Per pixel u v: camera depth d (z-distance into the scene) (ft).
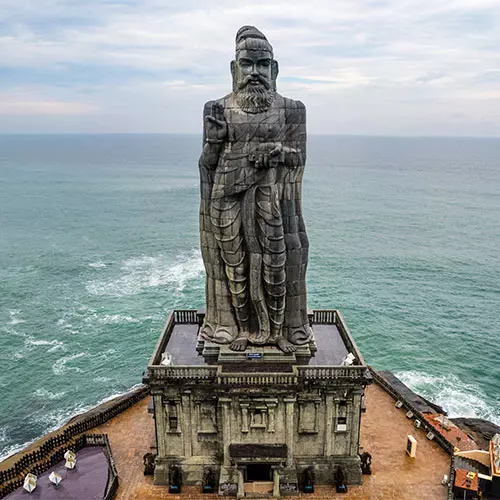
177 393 121.29
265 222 117.50
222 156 116.37
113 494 122.42
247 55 109.40
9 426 187.01
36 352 239.09
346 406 122.11
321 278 332.39
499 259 377.71
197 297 307.99
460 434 153.58
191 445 126.00
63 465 131.64
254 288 122.01
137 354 238.07
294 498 122.11
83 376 219.61
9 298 304.09
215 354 125.39
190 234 474.49
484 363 229.25
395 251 397.19
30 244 427.74
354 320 269.44
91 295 310.86
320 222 504.02
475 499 120.37
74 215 561.02
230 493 122.72
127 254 403.34
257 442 123.54
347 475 125.90
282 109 114.83
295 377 116.47
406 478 128.98
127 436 146.00
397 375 218.38
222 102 115.44
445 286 321.32
